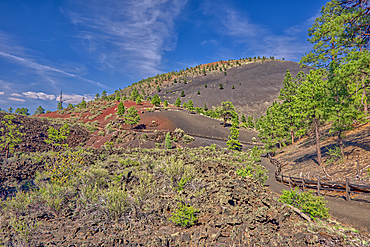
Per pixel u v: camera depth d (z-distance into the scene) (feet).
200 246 19.40
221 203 26.76
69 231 23.31
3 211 28.91
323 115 61.26
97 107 300.20
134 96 380.78
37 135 161.17
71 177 40.16
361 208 29.76
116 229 23.89
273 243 19.33
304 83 66.44
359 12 48.75
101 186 39.34
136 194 29.30
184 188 34.96
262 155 142.92
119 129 196.75
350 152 60.44
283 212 25.27
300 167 71.87
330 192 40.86
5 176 70.28
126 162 63.77
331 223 24.07
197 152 99.91
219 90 593.01
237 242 19.54
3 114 173.78
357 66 43.96
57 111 316.60
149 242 19.79
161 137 175.63
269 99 495.41
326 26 63.00
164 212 27.53
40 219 27.12
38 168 79.46
